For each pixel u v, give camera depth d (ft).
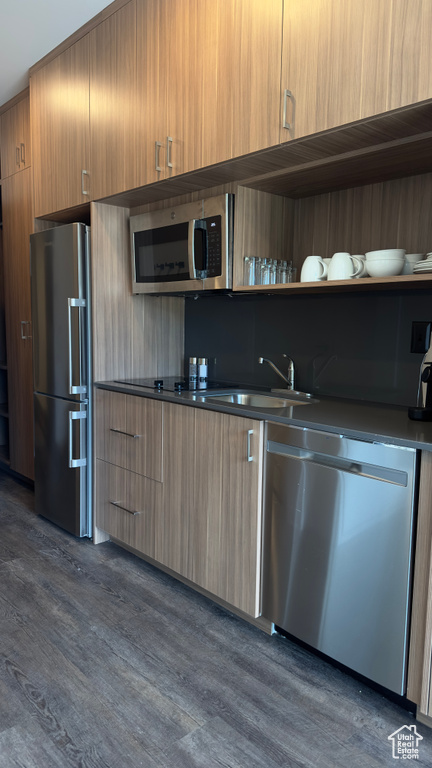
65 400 9.20
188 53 6.58
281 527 5.85
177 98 6.79
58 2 7.61
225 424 6.40
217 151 6.31
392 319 6.69
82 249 8.63
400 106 4.60
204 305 9.59
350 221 7.04
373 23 4.75
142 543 7.99
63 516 9.51
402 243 6.50
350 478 5.10
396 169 6.11
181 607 7.07
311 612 5.61
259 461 5.99
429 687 4.66
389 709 5.21
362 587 5.10
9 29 8.38
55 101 9.21
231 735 4.85
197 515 6.92
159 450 7.50
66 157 9.10
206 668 5.80
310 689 5.49
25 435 11.69
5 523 10.00
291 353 8.02
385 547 4.87
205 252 7.32
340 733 4.88
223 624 6.69
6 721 4.98
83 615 6.82
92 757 4.58
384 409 6.33
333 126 5.12
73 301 8.66
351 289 6.71
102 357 8.91
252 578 6.20
